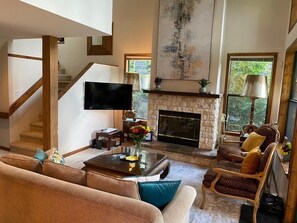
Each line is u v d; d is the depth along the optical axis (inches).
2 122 189.0
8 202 76.6
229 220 104.4
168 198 71.5
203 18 186.9
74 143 193.9
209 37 186.7
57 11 100.7
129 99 220.7
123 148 153.3
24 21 112.9
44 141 157.3
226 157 150.6
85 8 117.9
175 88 203.9
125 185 66.1
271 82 183.5
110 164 124.0
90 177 70.2
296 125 94.8
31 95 201.8
